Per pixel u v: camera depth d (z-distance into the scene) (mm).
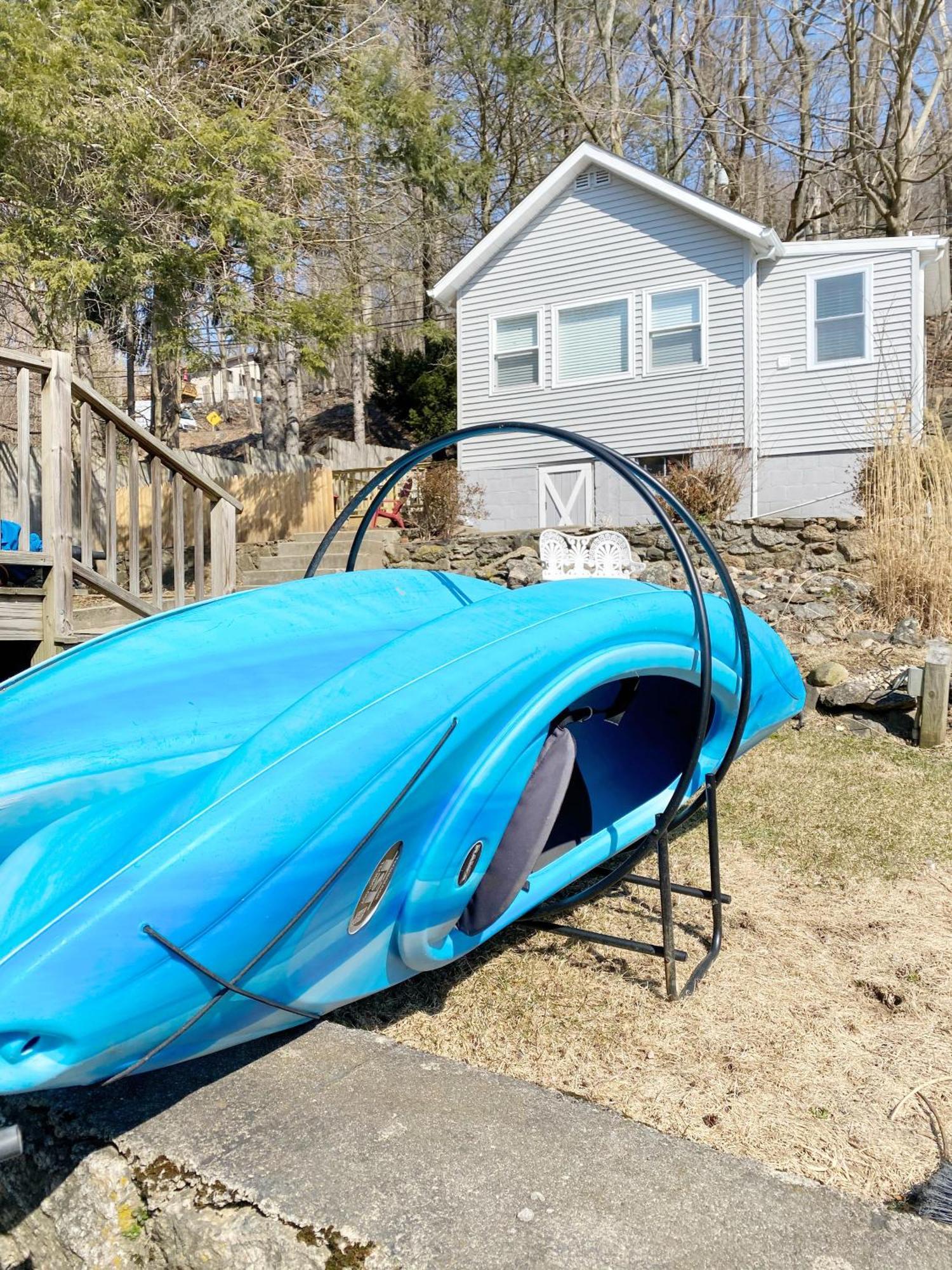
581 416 16469
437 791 1942
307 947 1829
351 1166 1788
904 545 7668
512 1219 1648
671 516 10797
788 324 15055
